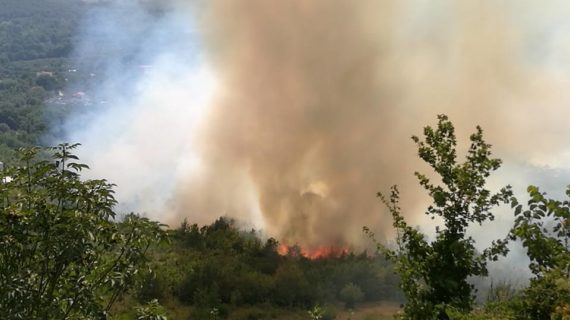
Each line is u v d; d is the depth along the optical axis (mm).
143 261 5566
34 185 5227
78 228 4980
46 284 5176
